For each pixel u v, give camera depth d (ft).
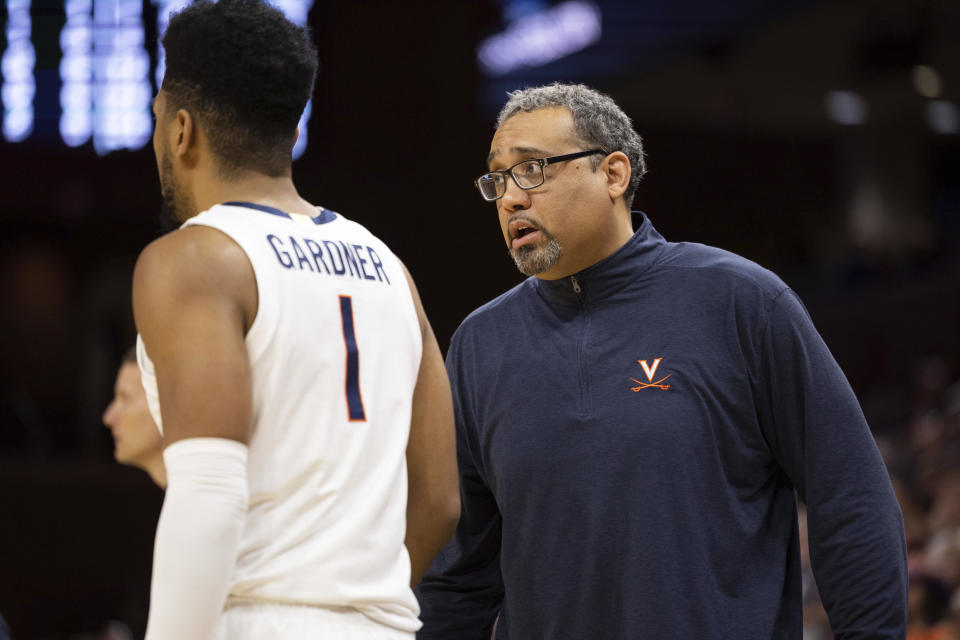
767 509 14.30
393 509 11.25
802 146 109.60
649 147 106.83
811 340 14.10
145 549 72.43
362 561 10.71
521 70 102.99
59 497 72.79
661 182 106.73
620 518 13.84
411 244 79.41
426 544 12.71
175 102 11.38
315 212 11.80
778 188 108.37
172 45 11.42
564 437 14.34
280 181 11.59
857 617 13.41
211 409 9.86
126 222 98.48
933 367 65.46
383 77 79.15
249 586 10.22
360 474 10.94
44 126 63.93
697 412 13.96
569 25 99.19
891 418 66.74
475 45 81.61
